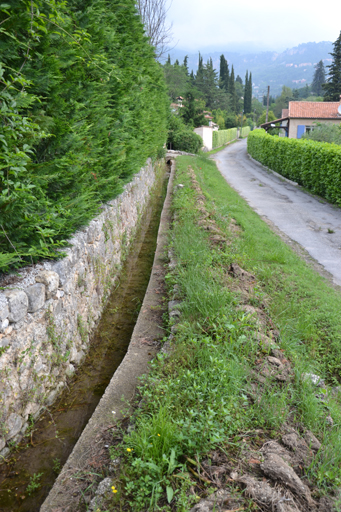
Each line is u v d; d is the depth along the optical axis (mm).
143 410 2977
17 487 2643
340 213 12305
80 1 4648
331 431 2889
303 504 2180
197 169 18891
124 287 6383
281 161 21109
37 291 3203
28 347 3066
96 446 2750
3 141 2637
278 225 10773
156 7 21234
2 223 2947
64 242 3984
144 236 9352
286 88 110188
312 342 4746
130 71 7770
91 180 5172
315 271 7234
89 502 2314
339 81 61344
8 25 2820
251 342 3723
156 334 4395
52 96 3549
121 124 6867
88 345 4562
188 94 44906
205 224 8039
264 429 2770
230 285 5234
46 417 3330
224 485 2270
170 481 2326
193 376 3156
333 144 15367
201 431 2617
